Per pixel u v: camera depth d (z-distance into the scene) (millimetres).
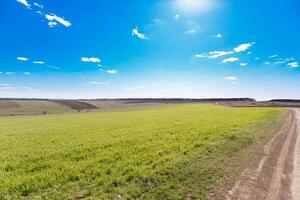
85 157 16938
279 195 11086
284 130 31406
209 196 10828
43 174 13062
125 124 39344
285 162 16328
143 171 13336
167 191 11148
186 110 82812
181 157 16344
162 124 37188
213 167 14641
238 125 33781
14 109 115000
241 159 16812
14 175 13352
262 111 67812
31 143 23469
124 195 10656
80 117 63938
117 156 16828
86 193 10742
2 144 23266
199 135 25438
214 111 71688
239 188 11758
